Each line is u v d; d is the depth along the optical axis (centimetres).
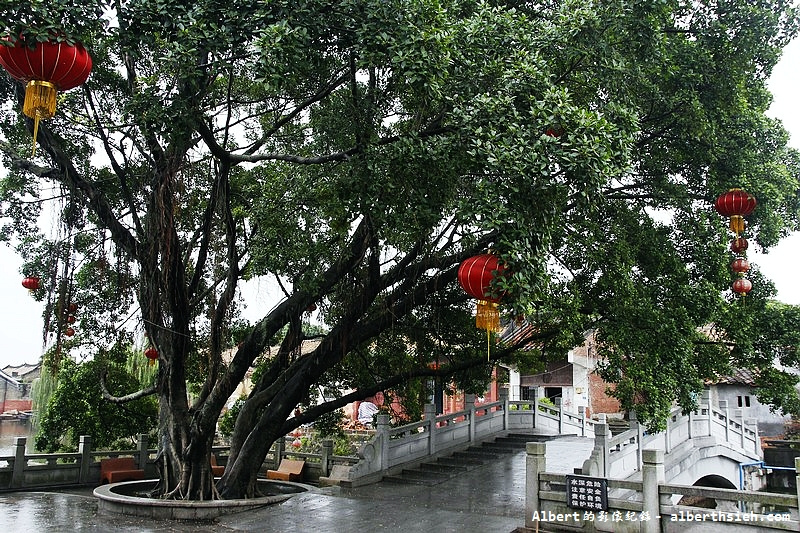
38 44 571
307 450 2088
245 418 1306
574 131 756
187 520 1068
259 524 1033
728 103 1062
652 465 825
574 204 961
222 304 1191
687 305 1010
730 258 1134
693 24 1078
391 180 845
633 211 1101
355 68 885
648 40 942
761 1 1044
